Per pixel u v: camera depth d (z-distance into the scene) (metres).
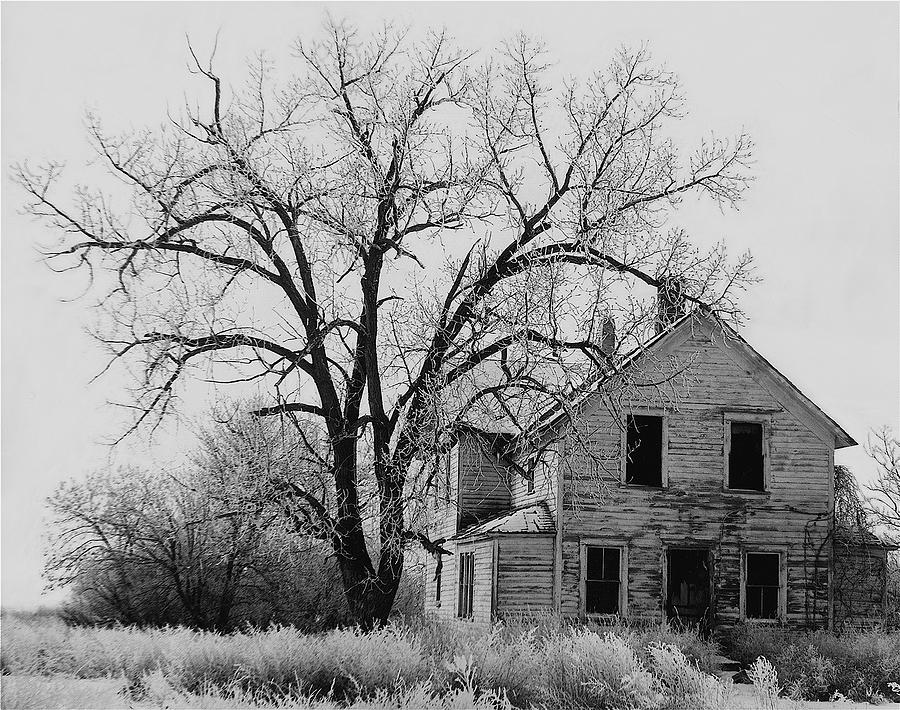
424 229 19.92
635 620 25.44
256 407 21.58
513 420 18.89
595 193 19.81
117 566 25.59
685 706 13.91
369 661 15.00
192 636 18.22
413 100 20.36
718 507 26.30
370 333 19.41
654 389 26.20
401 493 18.66
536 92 20.94
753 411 26.83
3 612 25.62
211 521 25.02
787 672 20.25
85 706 13.16
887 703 18.39
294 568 26.30
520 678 14.74
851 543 26.62
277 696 13.82
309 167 19.77
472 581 27.73
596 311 19.19
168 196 19.84
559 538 25.45
